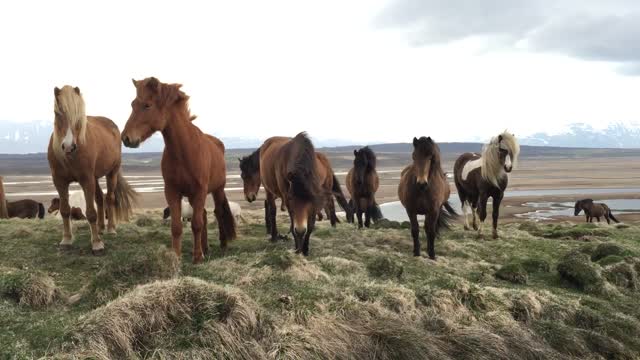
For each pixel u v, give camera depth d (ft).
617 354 20.10
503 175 33.94
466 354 18.04
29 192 156.76
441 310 20.15
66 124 21.02
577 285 25.70
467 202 41.14
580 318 21.89
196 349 14.89
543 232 41.63
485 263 27.86
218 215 26.48
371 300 19.54
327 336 16.80
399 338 17.42
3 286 16.94
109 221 28.40
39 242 25.41
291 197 23.82
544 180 222.69
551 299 22.77
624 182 210.18
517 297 21.93
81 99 21.58
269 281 20.13
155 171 338.34
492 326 19.83
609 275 26.63
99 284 17.99
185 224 36.32
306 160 23.85
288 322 16.97
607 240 36.35
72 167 22.47
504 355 18.40
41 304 16.85
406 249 30.32
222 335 15.48
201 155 21.99
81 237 26.71
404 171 32.55
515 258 29.94
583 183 203.72
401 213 101.19
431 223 27.48
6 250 23.53
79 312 16.49
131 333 14.99
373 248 29.32
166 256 19.95
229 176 237.45
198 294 16.71
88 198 23.21
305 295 18.84
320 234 32.76
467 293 21.43
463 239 34.78
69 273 20.79
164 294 16.22
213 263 22.25
